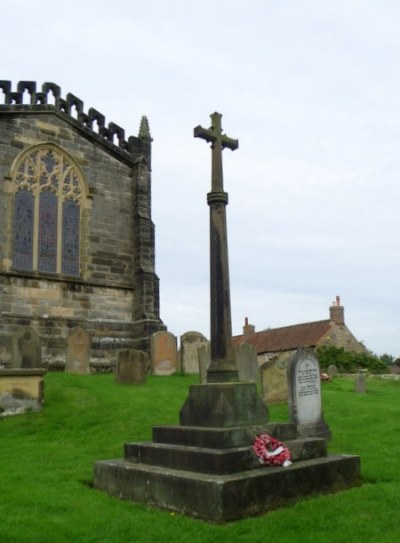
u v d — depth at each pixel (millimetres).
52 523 6766
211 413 8375
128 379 19219
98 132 28766
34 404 15320
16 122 25984
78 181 27422
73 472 9664
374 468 9656
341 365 45094
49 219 26328
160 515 7090
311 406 13086
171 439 8477
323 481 8102
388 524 6754
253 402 8688
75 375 20156
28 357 17391
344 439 12516
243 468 7500
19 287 24750
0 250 24484
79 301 26188
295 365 13031
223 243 9266
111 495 8133
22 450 11852
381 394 21109
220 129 9766
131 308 27656
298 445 8359
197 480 7043
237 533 6398
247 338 63938
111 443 12352
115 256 27688
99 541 6230
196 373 23828
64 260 26406
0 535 6293
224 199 9406
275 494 7379
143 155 29484
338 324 52938
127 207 28594
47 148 26719
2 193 25031
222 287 9125
